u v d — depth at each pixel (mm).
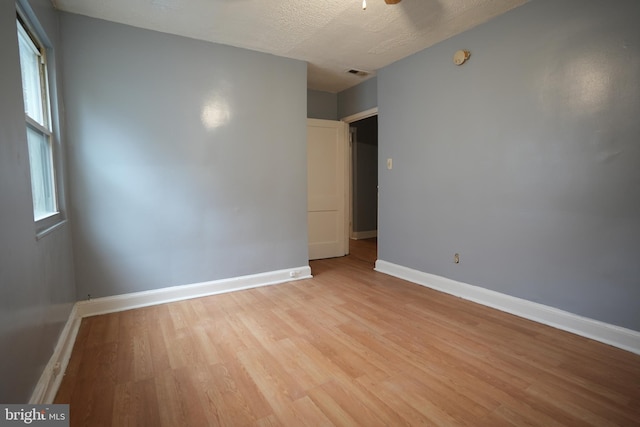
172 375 1869
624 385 1740
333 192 4930
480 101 2867
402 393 1697
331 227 4949
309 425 1479
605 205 2162
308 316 2699
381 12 2607
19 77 1518
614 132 2098
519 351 2105
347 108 4855
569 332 2357
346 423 1487
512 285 2719
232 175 3324
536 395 1668
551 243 2449
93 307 2736
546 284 2496
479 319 2613
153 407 1600
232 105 3283
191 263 3160
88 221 2713
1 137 1261
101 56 2703
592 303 2250
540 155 2479
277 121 3543
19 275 1365
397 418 1516
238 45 3238
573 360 1991
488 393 1690
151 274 2988
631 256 2064
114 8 2529
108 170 2775
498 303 2814
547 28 2393
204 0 2420
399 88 3684
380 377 1841
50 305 1854
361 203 6711
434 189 3346
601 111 2148
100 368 1939
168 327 2500
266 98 3465
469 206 3016
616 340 2135
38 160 2096
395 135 3775
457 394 1687
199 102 3121
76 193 2658
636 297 2053
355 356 2068
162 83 2951
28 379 1426
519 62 2572
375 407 1594
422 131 3438
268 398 1667
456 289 3166
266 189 3523
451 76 3104
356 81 4480
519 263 2660
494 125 2773
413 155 3561
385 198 3975
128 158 2846
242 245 3416
